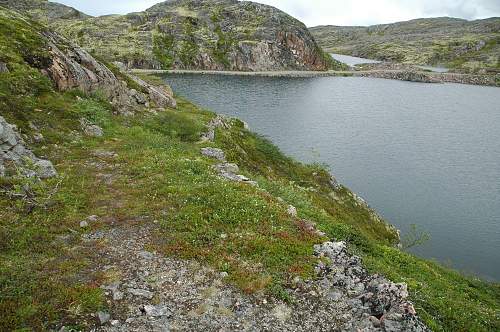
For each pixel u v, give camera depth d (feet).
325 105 385.50
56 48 122.62
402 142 269.03
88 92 121.49
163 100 170.91
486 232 154.81
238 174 88.17
